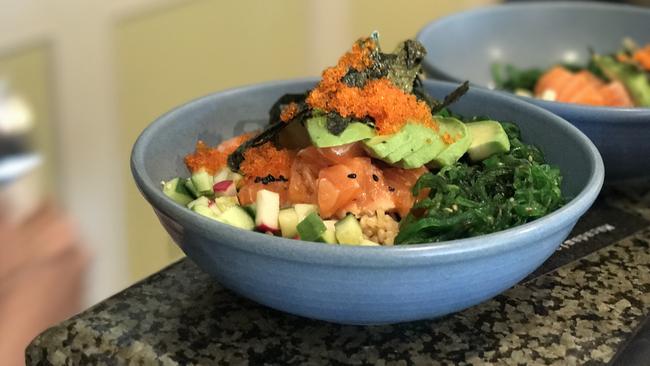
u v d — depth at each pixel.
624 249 0.41
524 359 0.33
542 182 0.36
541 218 0.30
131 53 0.77
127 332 0.34
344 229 0.34
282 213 0.35
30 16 0.68
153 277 0.38
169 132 0.40
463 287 0.30
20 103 0.70
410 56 0.39
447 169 0.37
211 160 0.40
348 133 0.35
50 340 0.34
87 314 0.35
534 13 0.62
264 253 0.29
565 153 0.39
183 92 0.84
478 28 0.60
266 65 0.93
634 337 0.34
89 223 0.79
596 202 0.45
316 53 0.98
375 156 0.36
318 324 0.35
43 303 0.75
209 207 0.36
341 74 0.37
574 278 0.38
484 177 0.37
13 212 0.73
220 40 0.86
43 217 0.75
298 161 0.37
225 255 0.30
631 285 0.38
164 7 0.78
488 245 0.29
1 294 0.72
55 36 0.71
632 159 0.43
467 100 0.43
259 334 0.34
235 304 0.36
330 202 0.35
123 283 0.84
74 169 0.76
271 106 0.44
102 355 0.33
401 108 0.36
